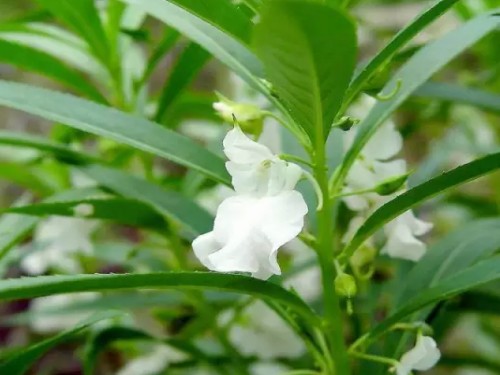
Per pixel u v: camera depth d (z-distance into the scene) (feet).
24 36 0.97
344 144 0.82
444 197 1.20
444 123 1.38
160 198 0.83
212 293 0.96
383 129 0.74
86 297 1.12
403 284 0.83
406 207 0.62
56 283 0.53
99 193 0.88
